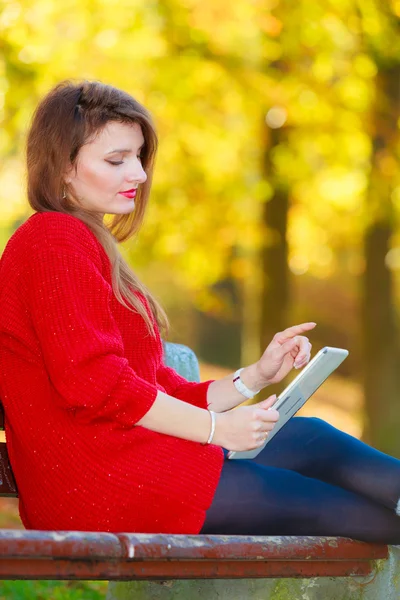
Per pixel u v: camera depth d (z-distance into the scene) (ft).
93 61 36.83
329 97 37.99
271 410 10.36
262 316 41.42
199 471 10.10
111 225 11.97
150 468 9.93
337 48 37.93
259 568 10.16
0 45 35.42
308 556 10.22
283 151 39.11
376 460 10.87
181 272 46.93
